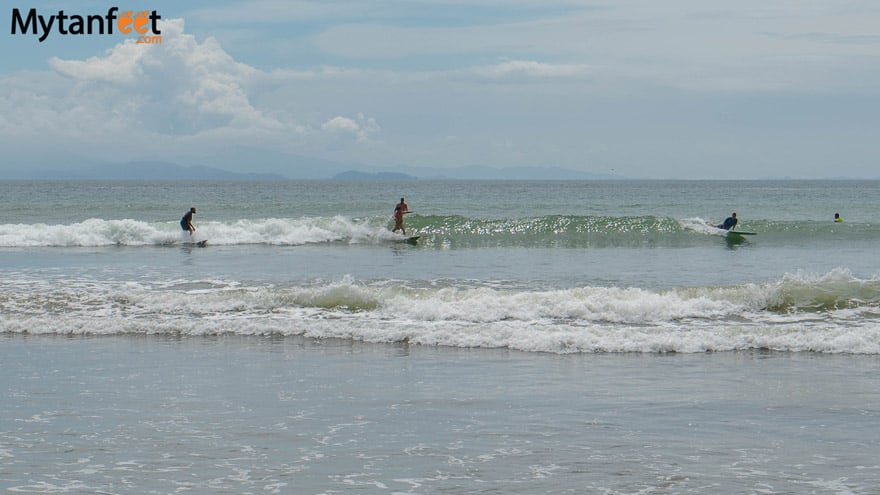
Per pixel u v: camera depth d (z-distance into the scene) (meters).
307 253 28.05
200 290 18.23
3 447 7.89
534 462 7.43
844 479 6.98
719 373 11.12
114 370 11.41
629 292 15.62
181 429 8.51
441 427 8.58
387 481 6.94
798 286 15.73
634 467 7.29
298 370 11.40
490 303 15.18
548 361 11.98
